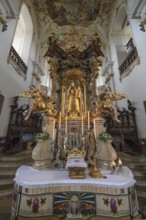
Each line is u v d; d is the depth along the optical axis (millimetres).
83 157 2867
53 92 4035
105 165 2994
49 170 2947
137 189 3670
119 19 10547
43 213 2305
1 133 6031
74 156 2746
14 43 10062
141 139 6262
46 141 3242
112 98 3404
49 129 3492
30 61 10477
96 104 3662
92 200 2373
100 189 2408
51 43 4262
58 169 3016
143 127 6223
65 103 3939
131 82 7562
